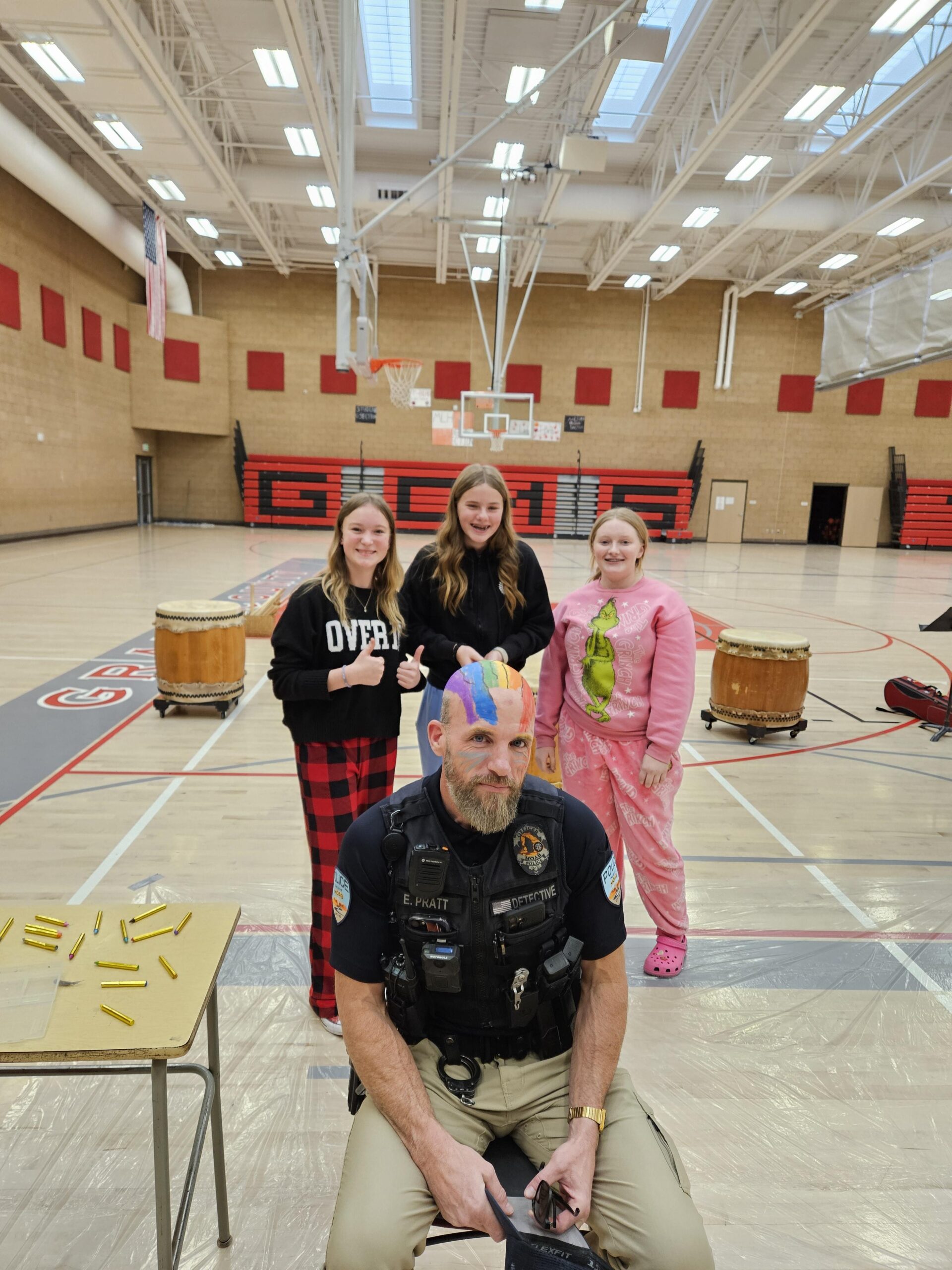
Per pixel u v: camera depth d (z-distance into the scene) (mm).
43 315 16531
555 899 1443
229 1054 2297
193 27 11305
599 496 24188
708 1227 1786
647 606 2590
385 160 16016
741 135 14320
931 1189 1918
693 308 23641
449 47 10266
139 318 21250
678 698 2551
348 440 23797
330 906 2350
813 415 24453
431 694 2760
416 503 23984
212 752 4984
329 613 2320
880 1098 2217
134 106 11977
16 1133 1995
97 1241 1703
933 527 24875
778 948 2973
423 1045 1567
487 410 23812
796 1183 1923
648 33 9211
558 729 2908
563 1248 1201
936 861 3795
